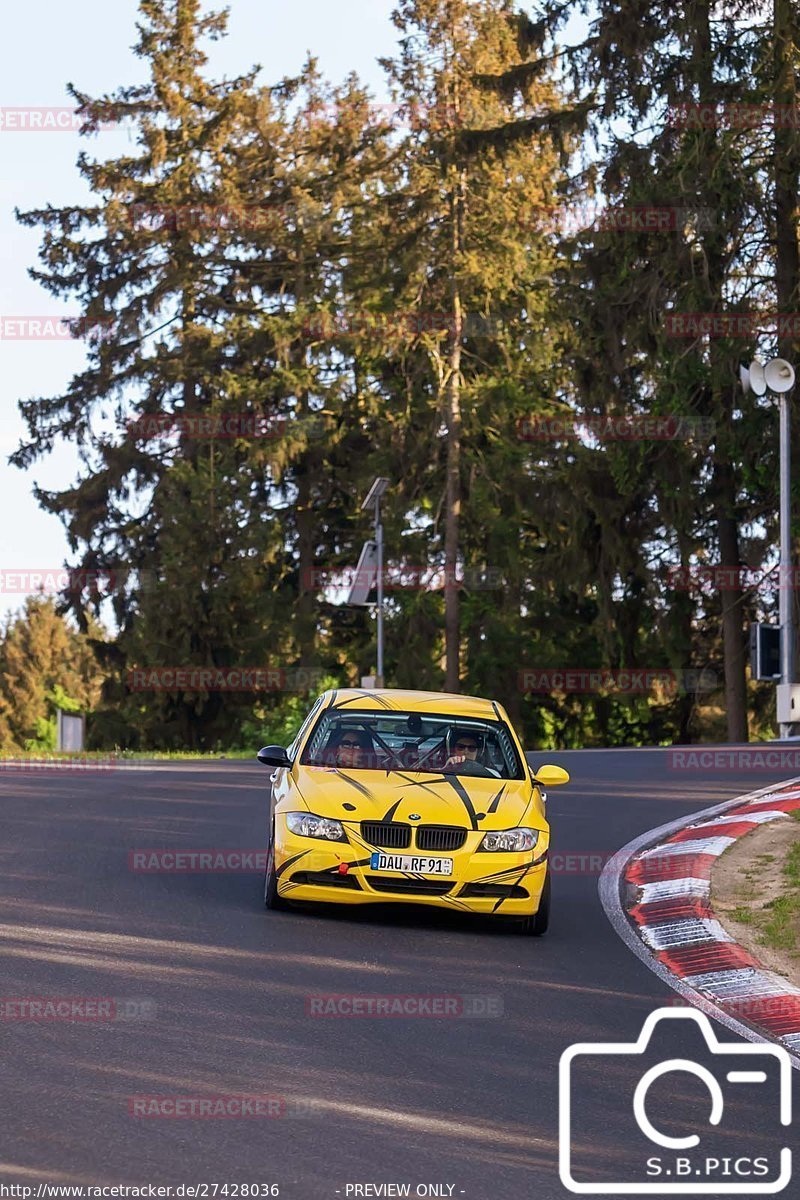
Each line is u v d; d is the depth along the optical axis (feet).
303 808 52.26
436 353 236.22
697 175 178.29
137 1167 26.73
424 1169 27.63
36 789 90.17
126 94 277.64
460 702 60.54
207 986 40.93
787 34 170.60
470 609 250.16
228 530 242.17
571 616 251.60
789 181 174.70
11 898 52.08
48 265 278.05
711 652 233.14
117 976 41.34
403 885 50.98
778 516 196.03
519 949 49.90
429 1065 34.86
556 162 227.61
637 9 185.26
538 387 248.52
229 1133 28.86
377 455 256.11
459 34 227.20
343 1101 31.45
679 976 47.01
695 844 69.15
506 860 51.42
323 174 278.05
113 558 268.21
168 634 240.94
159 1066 33.04
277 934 48.91
